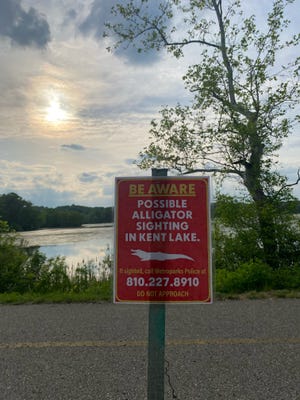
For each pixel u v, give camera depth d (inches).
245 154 495.8
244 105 508.1
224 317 228.2
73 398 137.3
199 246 113.3
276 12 501.7
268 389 141.3
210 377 151.0
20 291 351.3
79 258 705.6
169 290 112.5
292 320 221.5
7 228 406.6
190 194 114.7
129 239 114.3
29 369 160.2
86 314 240.2
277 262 394.3
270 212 402.6
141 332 203.9
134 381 148.9
